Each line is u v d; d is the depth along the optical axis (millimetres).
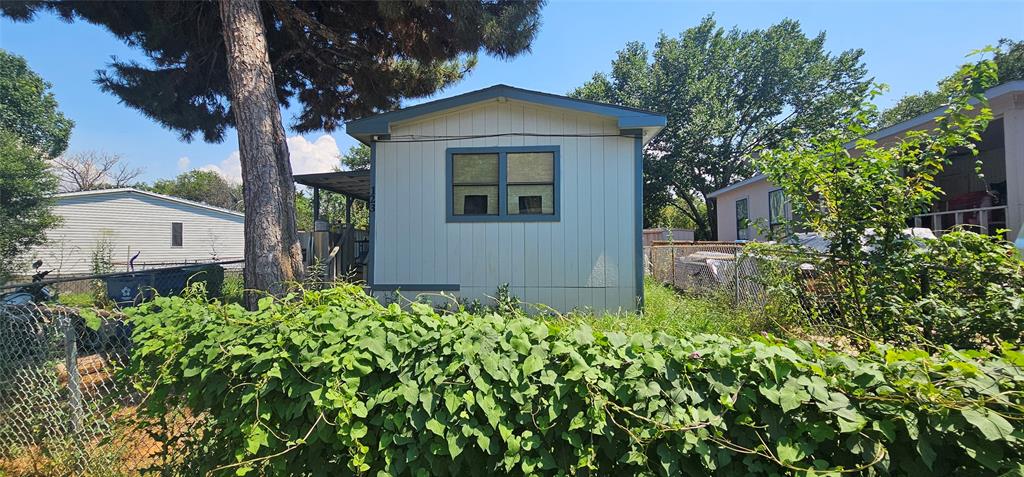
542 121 6512
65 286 11523
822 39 24000
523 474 1483
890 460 1328
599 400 1416
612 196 6414
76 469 2316
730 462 1388
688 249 11516
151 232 21172
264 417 1545
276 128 4824
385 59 8516
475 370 1477
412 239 6613
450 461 1500
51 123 21953
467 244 6551
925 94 23797
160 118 8352
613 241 6387
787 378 1374
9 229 11516
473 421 1483
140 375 1871
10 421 2465
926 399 1251
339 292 2205
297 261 4828
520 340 1556
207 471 1757
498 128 6562
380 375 1607
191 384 1737
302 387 1557
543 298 6426
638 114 6199
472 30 6832
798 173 3281
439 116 6617
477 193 6586
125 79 7738
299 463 1635
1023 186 5887
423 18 7094
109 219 19703
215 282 7105
